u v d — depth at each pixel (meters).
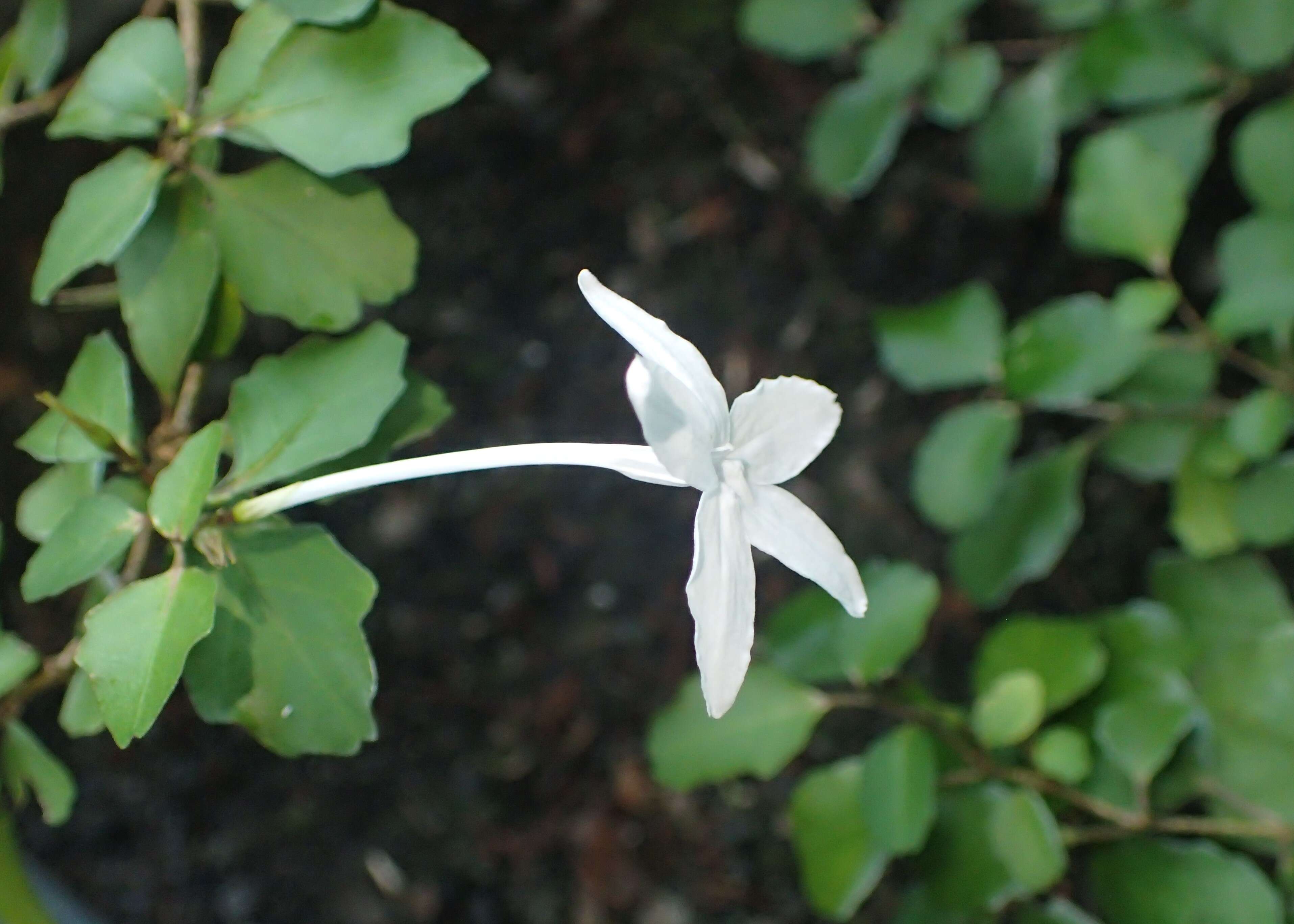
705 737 0.41
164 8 0.57
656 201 0.64
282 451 0.34
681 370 0.32
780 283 0.62
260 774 0.57
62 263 0.35
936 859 0.41
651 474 0.33
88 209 0.35
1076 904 0.50
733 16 0.66
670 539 0.59
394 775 0.57
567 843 0.55
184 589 0.33
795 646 0.41
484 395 0.61
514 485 0.60
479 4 0.67
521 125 0.65
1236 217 0.60
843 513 0.58
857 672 0.41
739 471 0.32
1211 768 0.41
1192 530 0.43
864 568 0.41
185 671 0.34
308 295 0.35
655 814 0.55
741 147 0.64
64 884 0.54
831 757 0.55
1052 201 0.62
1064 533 0.44
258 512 0.34
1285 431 0.41
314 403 0.35
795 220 0.63
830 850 0.41
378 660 0.58
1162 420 0.44
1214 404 0.44
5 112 0.38
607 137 0.65
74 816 0.56
